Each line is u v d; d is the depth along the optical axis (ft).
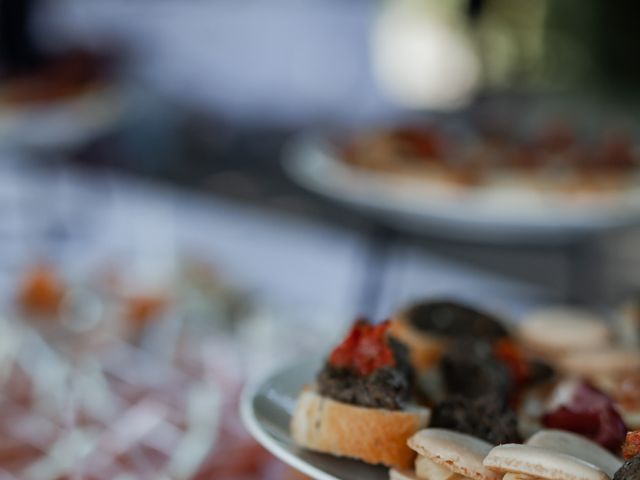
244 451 2.06
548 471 1.55
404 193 3.44
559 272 4.76
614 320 2.38
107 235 5.02
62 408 2.18
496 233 3.36
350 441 1.75
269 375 1.94
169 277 3.11
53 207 5.40
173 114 8.66
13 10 6.74
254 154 8.18
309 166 4.10
